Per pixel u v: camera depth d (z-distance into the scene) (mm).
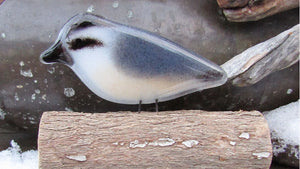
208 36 523
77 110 540
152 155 474
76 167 474
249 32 530
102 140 473
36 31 520
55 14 521
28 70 524
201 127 479
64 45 485
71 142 471
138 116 485
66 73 520
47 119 478
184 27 520
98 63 485
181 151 475
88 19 477
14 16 525
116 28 479
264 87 544
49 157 470
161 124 480
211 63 486
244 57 502
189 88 498
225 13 513
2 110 549
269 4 506
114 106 534
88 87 507
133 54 482
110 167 475
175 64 484
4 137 600
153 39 480
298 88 557
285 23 537
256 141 477
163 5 521
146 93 497
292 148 543
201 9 524
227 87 534
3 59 525
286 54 506
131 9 519
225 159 476
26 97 537
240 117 487
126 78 488
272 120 556
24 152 563
